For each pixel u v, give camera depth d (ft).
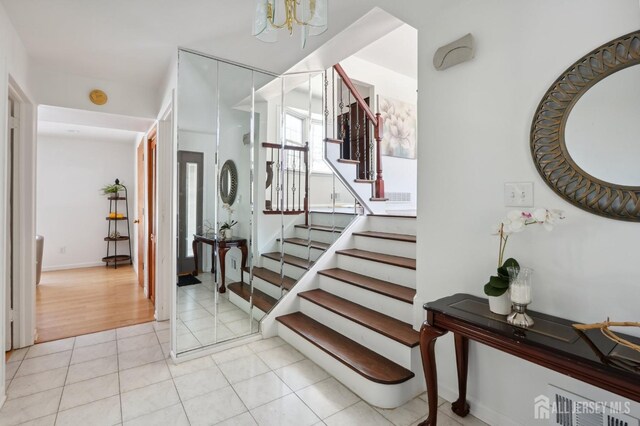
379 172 12.17
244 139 9.38
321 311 8.85
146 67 9.41
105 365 7.85
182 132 8.31
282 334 9.21
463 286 6.07
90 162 19.77
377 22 7.09
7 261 8.50
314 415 6.01
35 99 9.09
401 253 9.35
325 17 4.79
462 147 6.01
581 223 4.63
